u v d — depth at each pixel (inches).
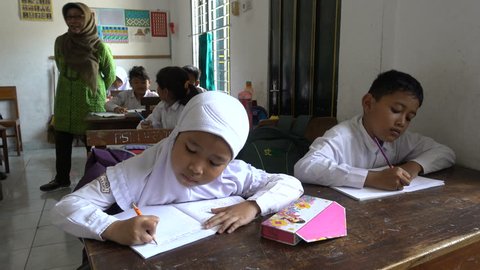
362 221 31.5
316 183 44.1
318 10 89.2
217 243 27.0
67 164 126.3
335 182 42.2
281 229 27.2
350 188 41.2
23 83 194.9
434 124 56.4
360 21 70.5
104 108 125.0
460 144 52.7
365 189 40.7
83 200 29.8
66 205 28.8
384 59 65.0
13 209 106.5
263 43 115.2
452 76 52.8
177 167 29.6
